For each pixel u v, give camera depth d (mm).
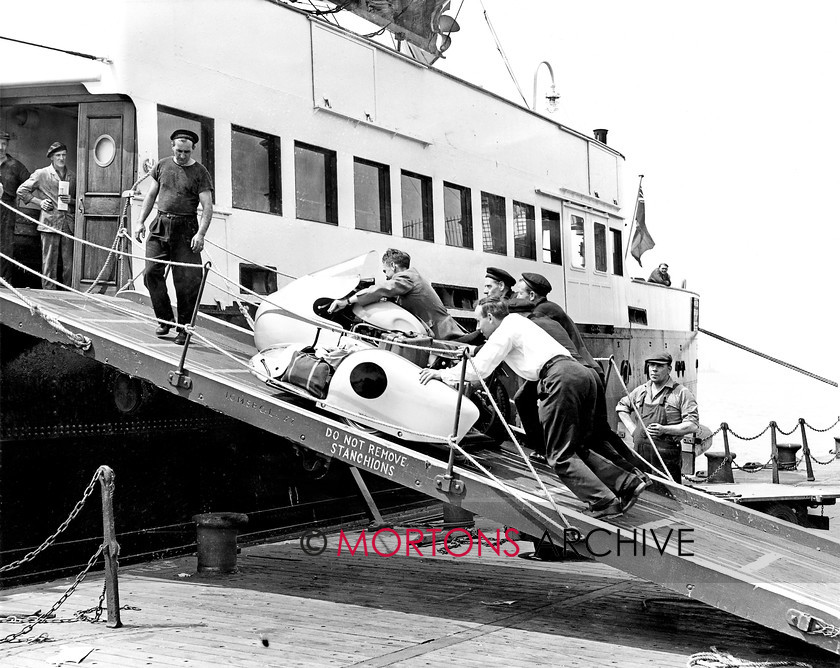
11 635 6031
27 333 7797
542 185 16047
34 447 8094
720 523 6883
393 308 8312
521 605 7008
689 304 24016
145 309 8742
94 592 7551
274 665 5430
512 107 15141
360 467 6527
